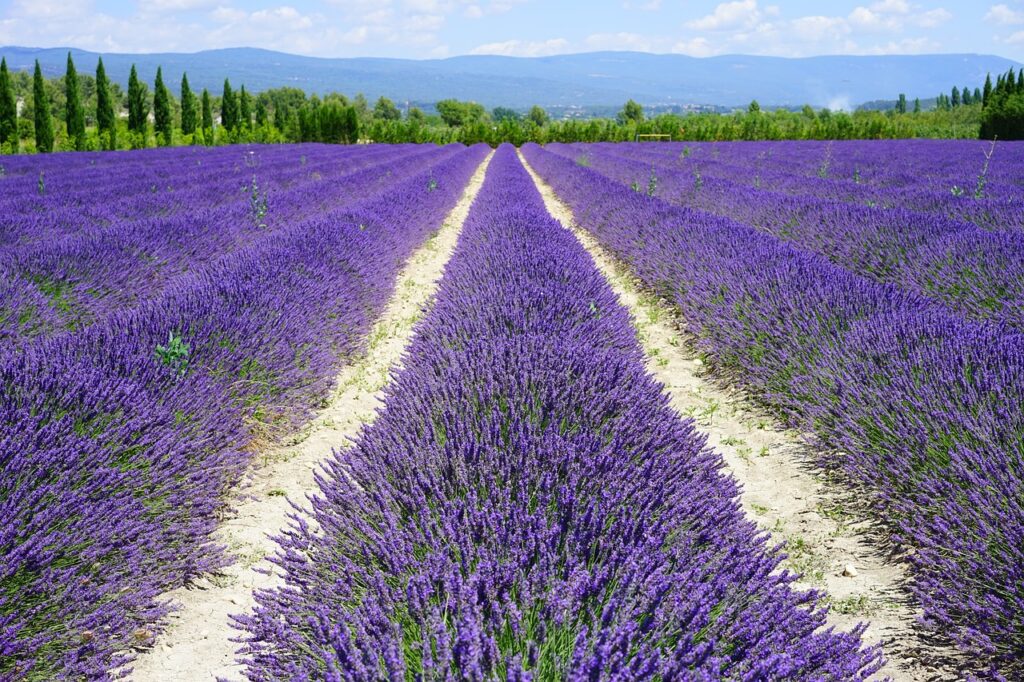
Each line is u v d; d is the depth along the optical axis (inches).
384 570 78.3
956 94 4133.9
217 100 5216.5
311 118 1727.4
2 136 1304.1
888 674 89.7
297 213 434.6
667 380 204.2
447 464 94.3
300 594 78.3
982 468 104.7
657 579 68.7
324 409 182.1
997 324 178.2
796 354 171.8
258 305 182.9
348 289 237.3
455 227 517.0
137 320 160.7
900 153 902.4
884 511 122.9
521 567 72.2
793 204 375.2
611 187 550.3
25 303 188.2
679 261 266.5
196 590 106.8
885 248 269.3
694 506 89.2
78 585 87.0
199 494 118.3
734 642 66.0
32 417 107.0
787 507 134.0
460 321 163.0
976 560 94.7
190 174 654.5
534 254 229.5
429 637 63.5
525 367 121.0
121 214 374.6
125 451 111.7
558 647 63.6
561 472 93.5
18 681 77.4
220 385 147.3
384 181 680.4
